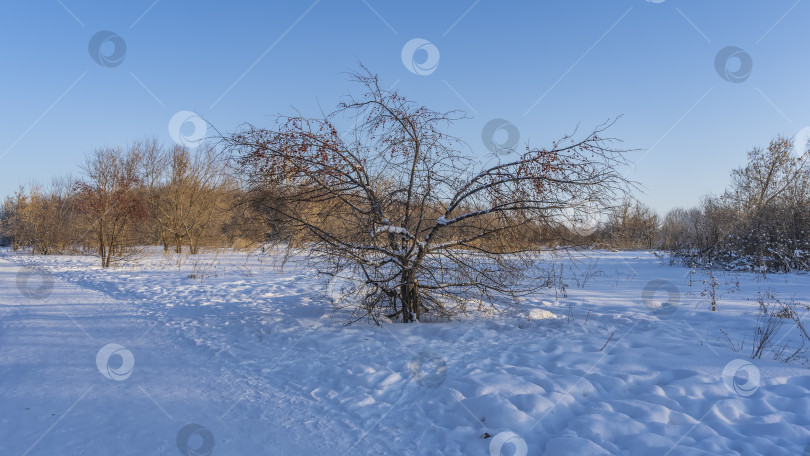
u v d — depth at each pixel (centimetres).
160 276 1778
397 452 414
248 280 1625
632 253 2889
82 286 1564
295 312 1023
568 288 1384
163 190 3064
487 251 866
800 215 2083
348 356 685
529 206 812
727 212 2591
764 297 1180
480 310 993
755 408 486
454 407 502
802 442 410
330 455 407
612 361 639
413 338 785
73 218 3266
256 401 530
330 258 859
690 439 421
